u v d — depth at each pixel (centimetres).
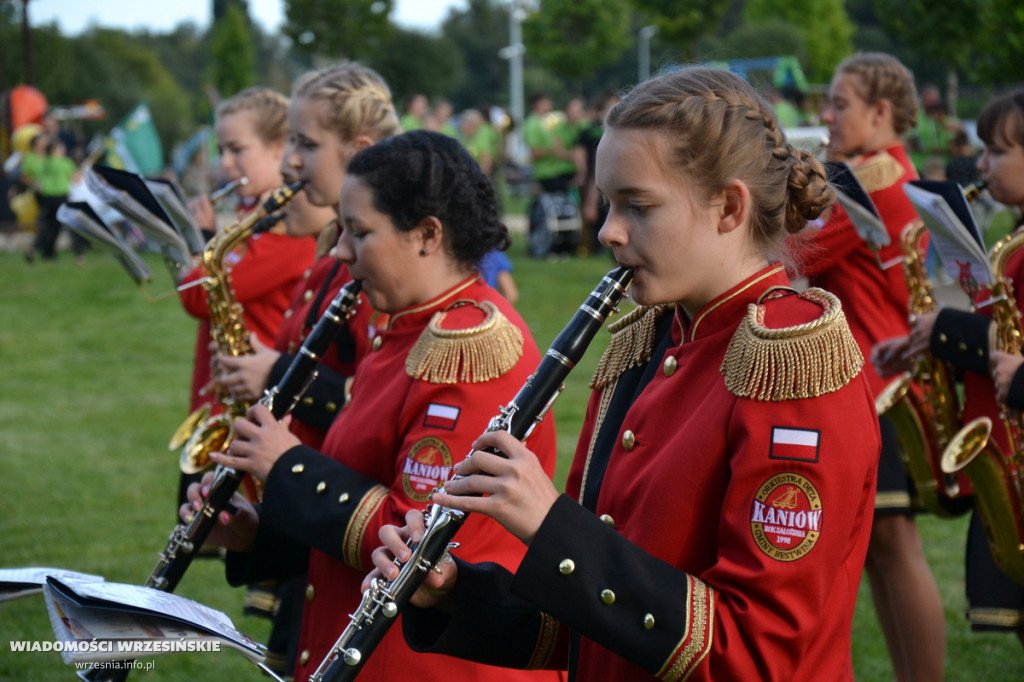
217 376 364
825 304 168
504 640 193
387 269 241
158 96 4778
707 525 167
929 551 512
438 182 238
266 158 425
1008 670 399
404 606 189
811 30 3188
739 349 166
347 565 231
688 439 168
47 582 182
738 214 171
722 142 168
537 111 1515
